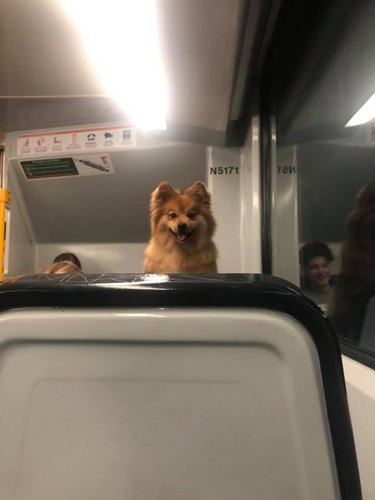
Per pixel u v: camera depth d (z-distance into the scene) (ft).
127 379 1.53
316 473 1.47
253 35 4.57
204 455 1.52
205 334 1.48
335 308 4.34
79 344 1.53
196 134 8.42
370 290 3.68
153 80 5.93
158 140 8.73
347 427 1.47
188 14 4.16
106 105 8.45
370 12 3.39
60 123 9.32
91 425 1.54
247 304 1.50
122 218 10.55
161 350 1.51
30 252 10.94
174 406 1.52
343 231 4.39
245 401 1.50
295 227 6.11
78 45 6.06
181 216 7.09
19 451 1.56
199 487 1.53
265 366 1.49
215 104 6.70
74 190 9.96
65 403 1.54
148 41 4.80
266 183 6.76
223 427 1.51
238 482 1.51
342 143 4.48
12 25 5.55
